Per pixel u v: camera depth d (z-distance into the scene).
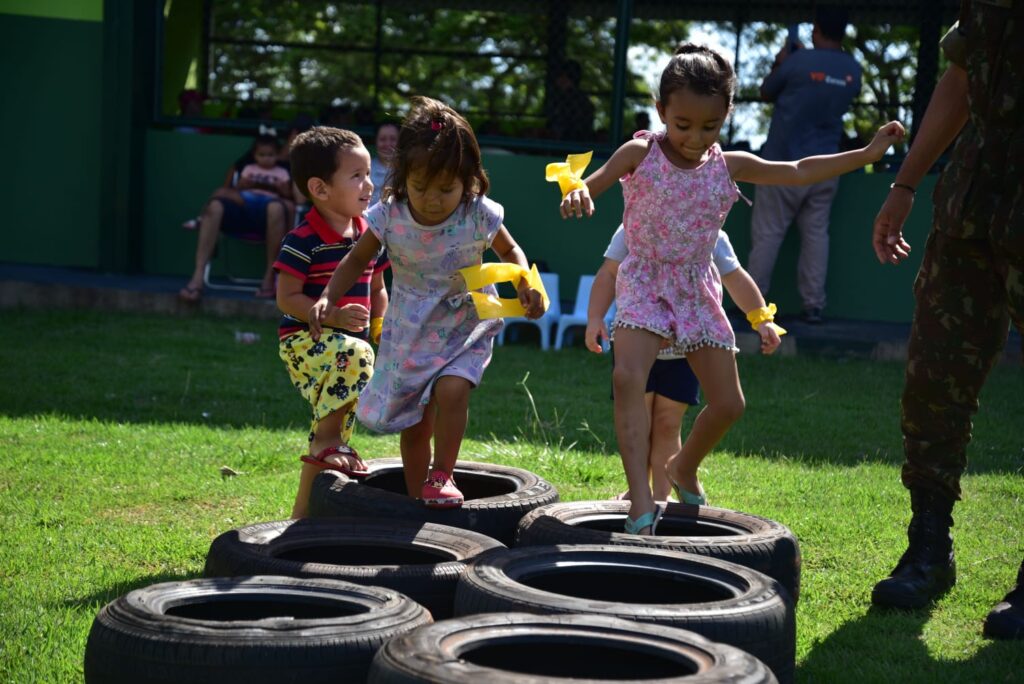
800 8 13.89
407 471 4.14
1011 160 3.46
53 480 5.02
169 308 10.48
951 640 3.43
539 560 3.06
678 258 3.86
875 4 13.52
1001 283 3.69
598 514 3.83
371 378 3.95
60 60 11.72
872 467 5.77
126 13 11.18
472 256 3.77
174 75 14.15
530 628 2.46
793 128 10.38
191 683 2.44
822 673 3.10
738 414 3.94
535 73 15.38
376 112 13.45
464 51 15.61
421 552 3.40
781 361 9.48
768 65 14.09
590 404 7.16
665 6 14.36
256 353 8.66
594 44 14.84
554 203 11.57
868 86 13.71
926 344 3.77
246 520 4.55
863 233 11.30
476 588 2.79
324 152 4.17
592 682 2.16
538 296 3.64
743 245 11.36
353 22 15.68
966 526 4.72
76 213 11.90
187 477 5.14
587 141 12.13
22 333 9.00
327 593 2.84
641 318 3.82
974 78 3.54
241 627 2.54
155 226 11.91
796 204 10.52
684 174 3.79
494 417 6.65
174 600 2.76
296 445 5.82
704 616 2.64
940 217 3.69
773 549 3.39
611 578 3.12
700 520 3.82
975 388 3.77
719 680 2.21
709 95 3.61
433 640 2.36
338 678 2.48
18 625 3.24
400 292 3.86
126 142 11.37
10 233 11.92
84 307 10.52
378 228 3.74
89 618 3.33
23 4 11.64
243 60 15.62
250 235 10.73
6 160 11.85
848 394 8.07
